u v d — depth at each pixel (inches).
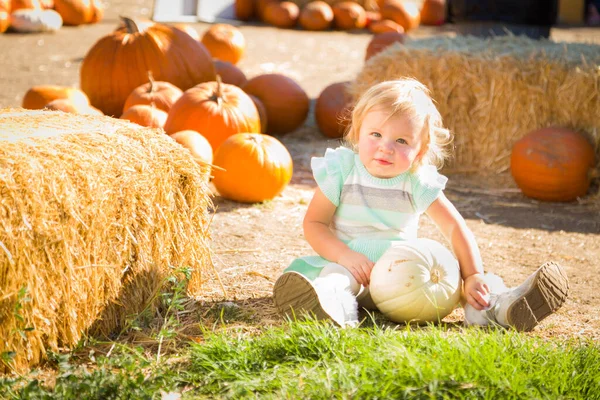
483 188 254.7
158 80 282.4
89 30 538.0
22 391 98.7
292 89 298.7
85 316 121.3
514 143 263.3
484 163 269.7
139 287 132.0
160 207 134.2
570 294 154.6
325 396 98.0
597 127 245.9
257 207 213.0
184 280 133.3
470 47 273.9
